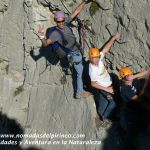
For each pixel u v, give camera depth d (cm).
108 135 1706
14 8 1931
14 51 1989
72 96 1828
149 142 1590
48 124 1905
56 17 1583
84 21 1705
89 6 1673
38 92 1953
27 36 1902
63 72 1861
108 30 1653
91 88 1773
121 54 1647
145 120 1584
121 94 1558
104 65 1677
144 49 1585
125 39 1616
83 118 1783
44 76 1925
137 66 1627
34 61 1941
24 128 1984
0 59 2039
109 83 1630
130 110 1566
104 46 1677
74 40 1628
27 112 2000
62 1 1742
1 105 2050
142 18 1553
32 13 1850
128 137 1608
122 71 1533
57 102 1881
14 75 2023
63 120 1850
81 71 1702
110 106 1672
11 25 1958
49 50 1875
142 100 1553
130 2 1566
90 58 1588
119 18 1612
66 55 1652
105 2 1627
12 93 2027
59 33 1600
